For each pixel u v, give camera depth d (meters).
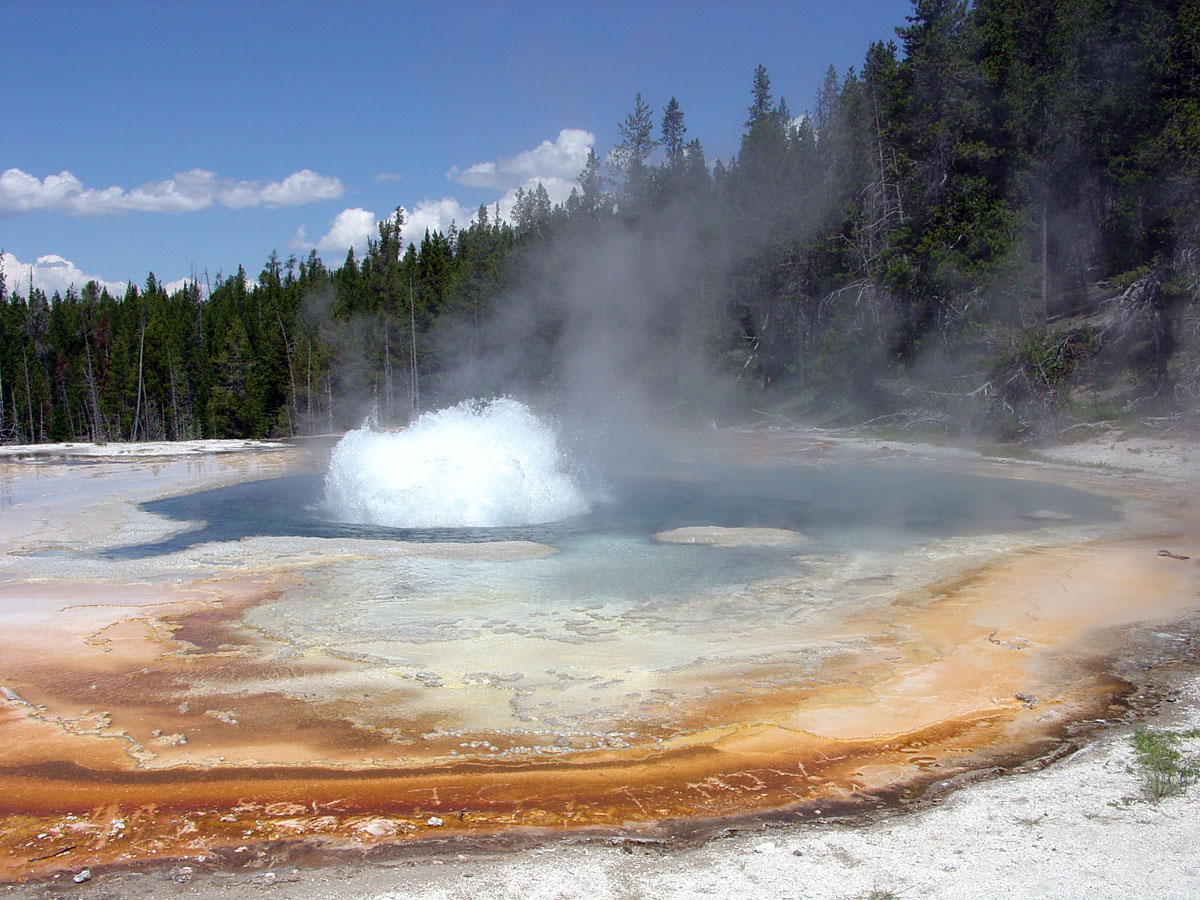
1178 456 21.55
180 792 5.98
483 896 4.56
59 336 59.22
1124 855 4.68
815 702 7.41
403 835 5.32
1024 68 33.41
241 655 8.77
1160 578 11.41
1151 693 7.43
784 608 10.32
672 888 4.57
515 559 12.91
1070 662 8.29
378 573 12.07
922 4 34.38
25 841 5.36
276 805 5.76
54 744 6.79
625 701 7.49
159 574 12.11
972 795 5.55
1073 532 14.60
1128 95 32.09
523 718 7.15
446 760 6.41
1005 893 4.36
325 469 25.84
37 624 9.87
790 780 5.98
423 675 8.15
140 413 56.72
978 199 31.77
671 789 5.88
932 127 32.88
